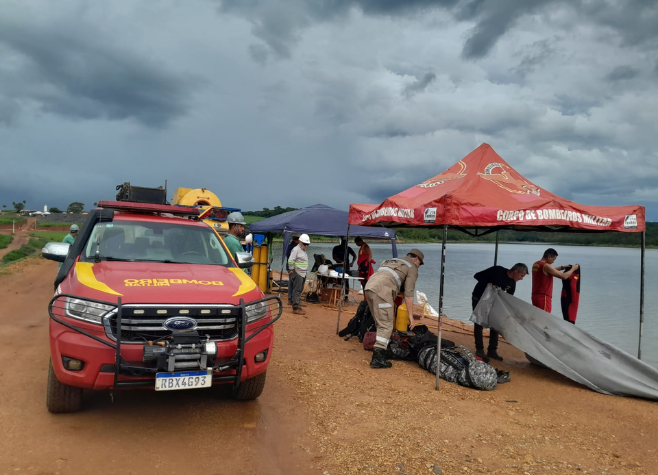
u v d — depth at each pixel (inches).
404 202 290.4
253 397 203.6
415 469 151.2
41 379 221.3
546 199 264.4
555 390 257.6
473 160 318.3
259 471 147.2
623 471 159.0
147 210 238.4
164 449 157.4
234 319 173.2
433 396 229.6
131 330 157.6
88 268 184.9
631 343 502.0
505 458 163.2
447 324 475.2
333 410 202.7
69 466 141.5
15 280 668.1
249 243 585.9
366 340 322.7
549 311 324.5
